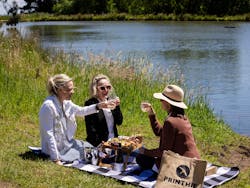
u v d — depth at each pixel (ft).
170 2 255.91
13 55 45.24
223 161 29.68
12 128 30.45
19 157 24.66
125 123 34.83
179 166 20.71
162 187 20.70
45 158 24.76
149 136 32.91
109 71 44.04
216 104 49.29
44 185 21.13
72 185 21.52
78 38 131.95
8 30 63.98
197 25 195.21
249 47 106.63
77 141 25.80
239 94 54.39
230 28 172.65
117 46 107.76
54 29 180.34
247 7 247.50
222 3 247.91
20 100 35.32
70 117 25.30
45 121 24.58
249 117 43.83
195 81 63.21
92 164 24.48
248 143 34.24
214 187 23.45
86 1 299.79
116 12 284.82
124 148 23.72
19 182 21.13
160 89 42.83
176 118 22.26
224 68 75.56
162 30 165.17
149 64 48.80
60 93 24.93
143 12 265.13
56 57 51.29
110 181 22.54
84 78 42.63
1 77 38.19
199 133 35.40
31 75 43.19
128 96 39.19
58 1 331.36
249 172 27.32
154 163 23.56
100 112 26.40
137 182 22.47
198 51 99.14
